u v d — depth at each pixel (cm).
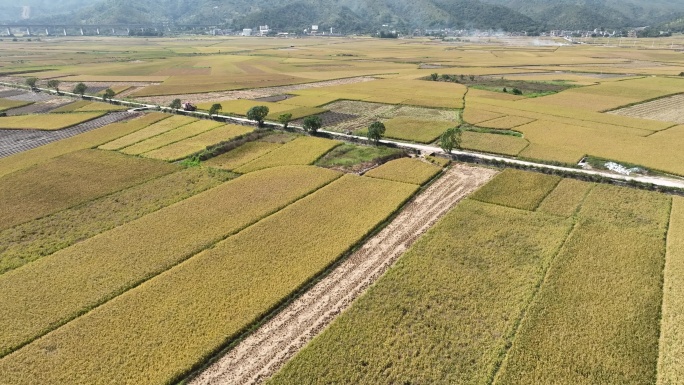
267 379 2747
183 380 2745
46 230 4609
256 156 6650
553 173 5775
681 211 4653
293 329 3159
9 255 4131
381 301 3362
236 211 4856
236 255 3991
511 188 5288
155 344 2966
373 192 5244
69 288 3575
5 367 2806
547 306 3231
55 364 2823
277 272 3741
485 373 2705
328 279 3719
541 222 4469
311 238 4256
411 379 2681
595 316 3123
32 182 5831
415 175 5744
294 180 5656
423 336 3016
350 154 6681
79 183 5778
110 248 4153
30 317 3253
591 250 3931
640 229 4294
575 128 7850
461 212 4706
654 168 5834
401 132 7756
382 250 4125
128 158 6669
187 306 3338
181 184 5716
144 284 3606
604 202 4900
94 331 3092
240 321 3172
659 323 3062
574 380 2617
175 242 4244
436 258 3881
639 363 2727
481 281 3569
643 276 3553
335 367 2770
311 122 7556
